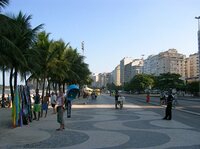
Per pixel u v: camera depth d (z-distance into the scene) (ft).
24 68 109.09
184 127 61.98
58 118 56.80
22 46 105.81
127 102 192.13
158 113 100.32
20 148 38.78
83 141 44.16
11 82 109.19
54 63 146.61
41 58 130.31
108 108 126.62
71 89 69.51
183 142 43.75
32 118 74.54
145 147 39.78
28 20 106.83
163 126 63.52
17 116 61.41
